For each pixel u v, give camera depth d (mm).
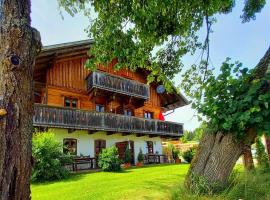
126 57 6801
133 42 6539
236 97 4367
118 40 6336
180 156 24328
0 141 2379
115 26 6211
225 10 8758
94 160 17312
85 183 9891
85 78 19734
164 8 6117
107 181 9938
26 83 2645
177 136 23562
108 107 20922
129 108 22672
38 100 20156
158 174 11320
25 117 2562
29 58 2719
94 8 6273
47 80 17734
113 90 19234
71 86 18891
